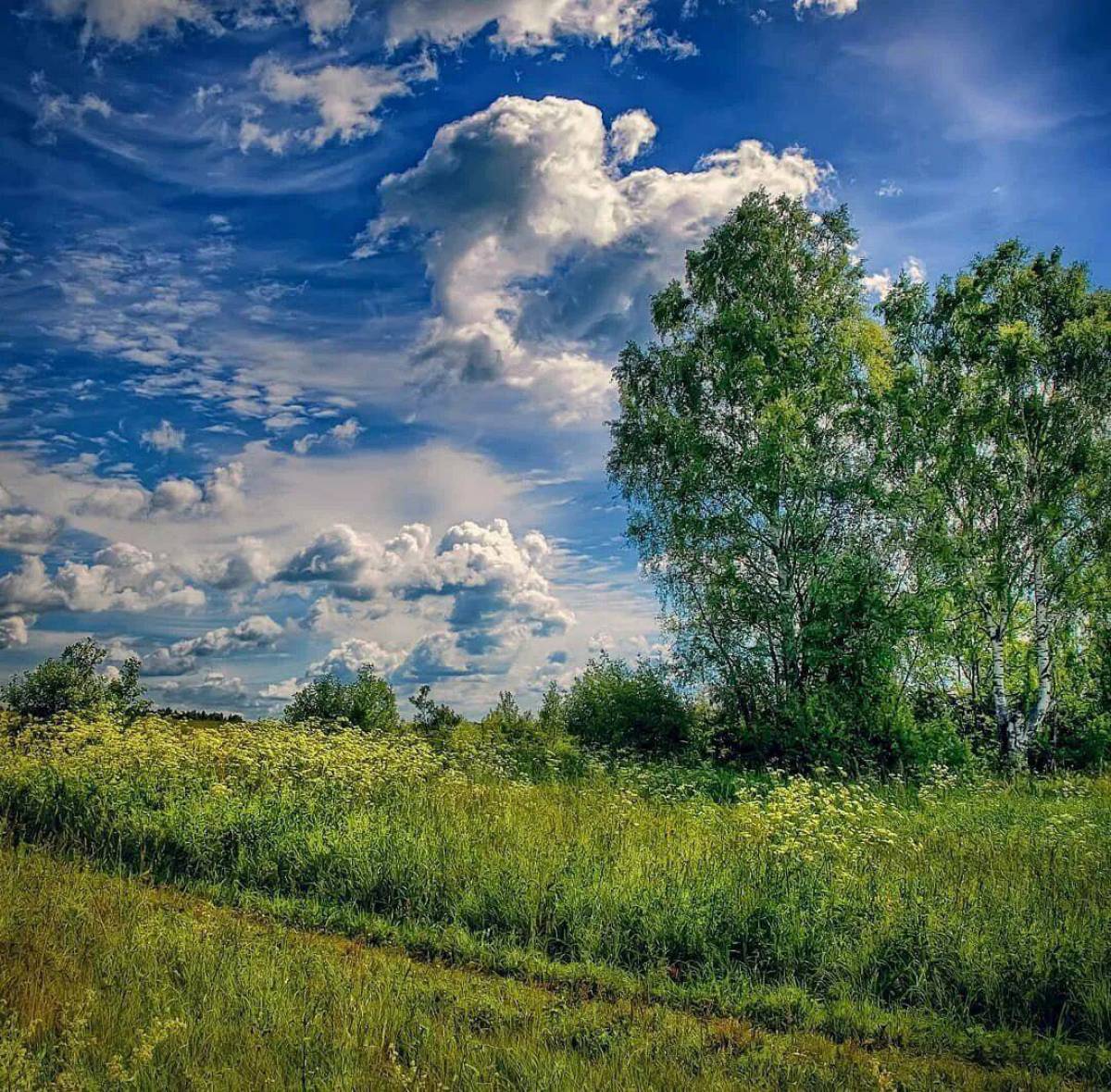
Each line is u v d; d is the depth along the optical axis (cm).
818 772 1998
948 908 902
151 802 1225
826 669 2448
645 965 845
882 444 2595
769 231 2677
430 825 1149
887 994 802
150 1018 602
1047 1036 725
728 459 2614
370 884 989
